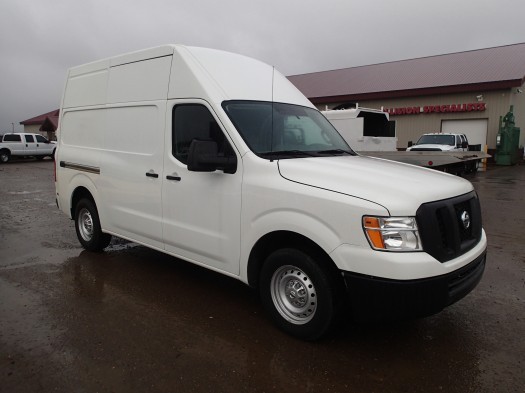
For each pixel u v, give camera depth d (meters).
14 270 5.40
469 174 18.19
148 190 4.78
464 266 3.30
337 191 3.28
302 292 3.58
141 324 3.92
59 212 9.46
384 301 3.06
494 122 24.86
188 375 3.13
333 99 29.69
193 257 4.40
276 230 3.57
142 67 4.89
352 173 3.49
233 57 4.74
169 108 4.49
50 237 7.12
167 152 4.52
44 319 3.99
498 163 24.45
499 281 5.07
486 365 3.29
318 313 3.43
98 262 5.74
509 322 4.01
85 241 6.18
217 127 4.04
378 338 3.70
